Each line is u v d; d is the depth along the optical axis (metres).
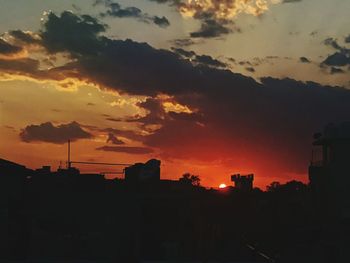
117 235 47.94
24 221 47.81
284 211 50.12
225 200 50.62
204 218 49.41
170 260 46.66
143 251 47.94
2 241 46.69
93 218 48.62
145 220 49.00
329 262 42.50
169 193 50.22
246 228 49.44
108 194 49.28
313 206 47.50
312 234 44.66
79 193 49.38
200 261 46.62
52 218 48.47
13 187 48.91
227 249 47.97
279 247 46.91
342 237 41.94
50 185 49.88
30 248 47.25
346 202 44.41
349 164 45.41
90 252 47.38
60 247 47.47
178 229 48.91
